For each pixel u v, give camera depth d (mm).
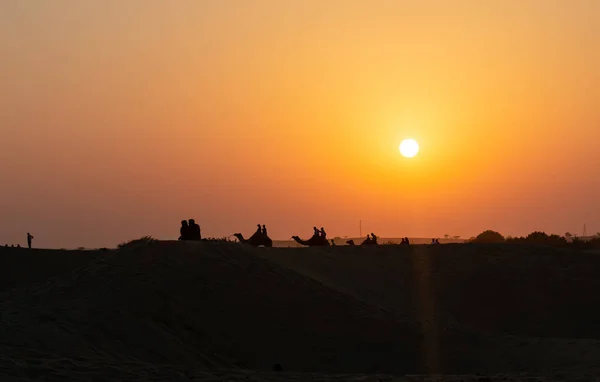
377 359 28250
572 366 24922
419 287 46531
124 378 17562
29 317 25656
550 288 47344
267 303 31859
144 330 26625
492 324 43281
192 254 34531
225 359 27172
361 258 49625
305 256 47656
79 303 28078
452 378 21047
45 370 17203
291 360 27953
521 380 20203
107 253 35094
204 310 30156
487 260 51125
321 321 31188
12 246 66062
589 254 52844
